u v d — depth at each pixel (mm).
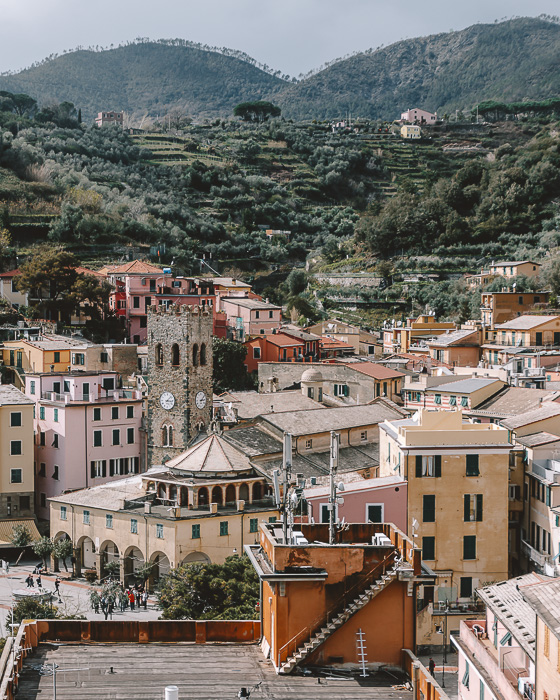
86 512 121750
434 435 98188
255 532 116812
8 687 38438
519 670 57219
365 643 43406
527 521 105625
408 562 44094
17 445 138750
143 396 149875
